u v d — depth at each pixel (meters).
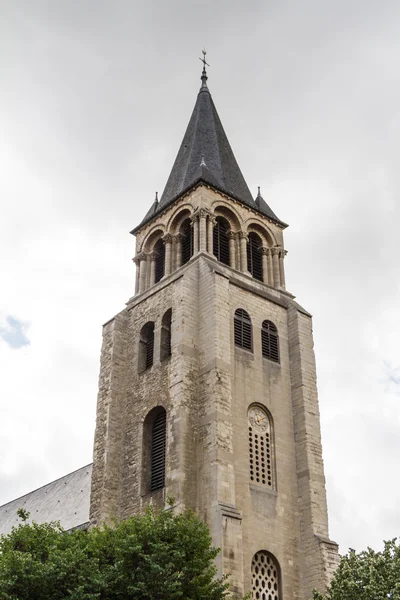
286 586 41.84
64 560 30.95
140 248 58.16
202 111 64.81
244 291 51.22
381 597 35.94
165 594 30.72
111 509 45.47
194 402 44.28
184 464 41.69
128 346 52.38
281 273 56.31
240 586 37.72
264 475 44.78
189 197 55.06
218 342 45.44
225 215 55.56
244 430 44.88
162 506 42.25
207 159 59.09
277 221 58.31
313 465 46.28
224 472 41.03
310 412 48.38
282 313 53.00
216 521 39.16
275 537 42.84
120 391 50.12
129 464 46.59
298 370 50.03
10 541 33.50
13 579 29.66
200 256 50.62
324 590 41.44
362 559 39.72
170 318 50.34
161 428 46.44
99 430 48.84
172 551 31.75
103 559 32.56
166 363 47.56
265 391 47.84
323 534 44.03
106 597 30.94
